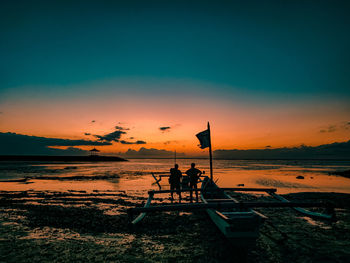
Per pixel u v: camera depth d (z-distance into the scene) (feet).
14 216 28.73
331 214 22.97
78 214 30.01
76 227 24.41
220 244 19.72
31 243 19.72
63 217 28.43
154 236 21.80
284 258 16.94
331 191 54.19
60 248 18.67
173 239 20.98
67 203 37.17
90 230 23.49
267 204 22.29
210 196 33.47
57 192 48.62
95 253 17.75
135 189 53.78
